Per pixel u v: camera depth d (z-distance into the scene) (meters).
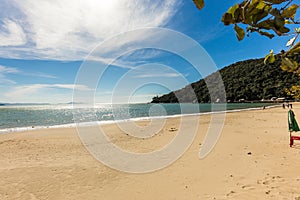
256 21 0.65
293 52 0.85
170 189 5.24
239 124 17.44
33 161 8.64
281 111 31.14
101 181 6.19
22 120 34.47
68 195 5.39
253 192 4.52
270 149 8.12
